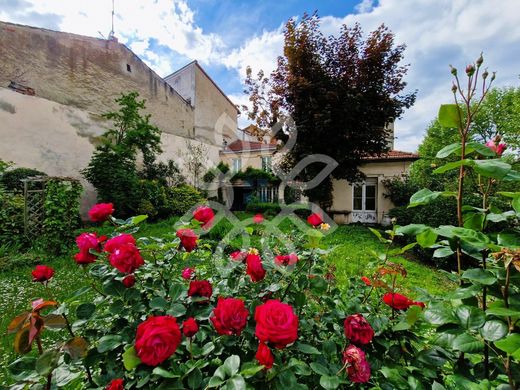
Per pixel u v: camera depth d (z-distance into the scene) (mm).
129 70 9727
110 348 739
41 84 7219
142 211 7262
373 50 6738
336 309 1029
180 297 911
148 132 8352
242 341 867
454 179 6004
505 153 852
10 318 2133
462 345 622
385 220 8297
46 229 3908
